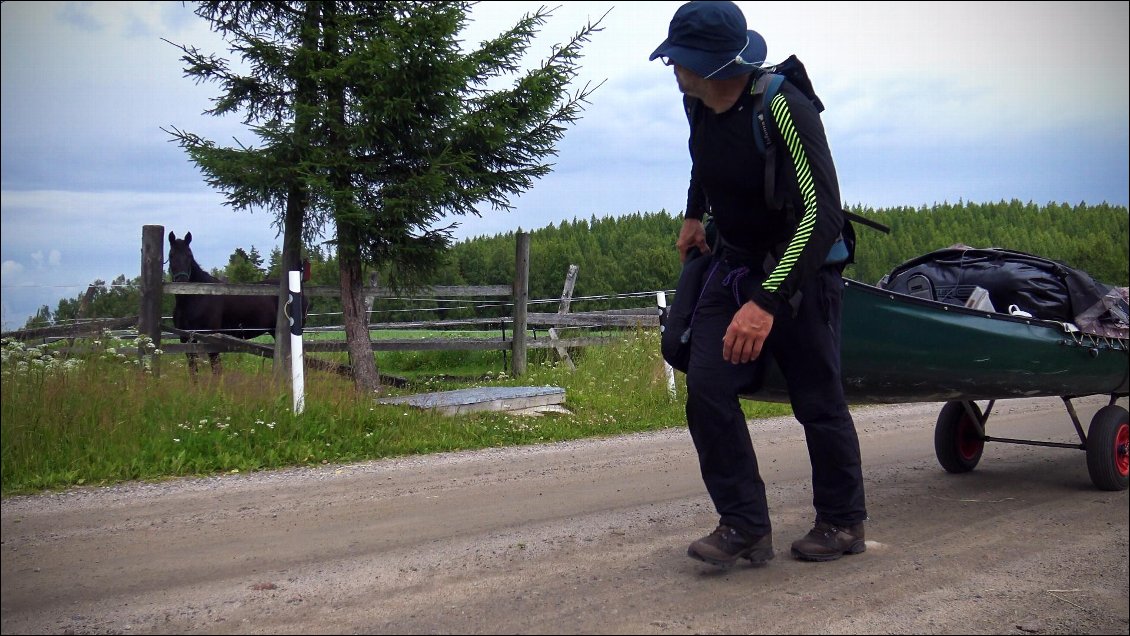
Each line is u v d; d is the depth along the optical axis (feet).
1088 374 17.02
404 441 21.74
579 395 28.81
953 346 14.57
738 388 11.48
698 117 11.38
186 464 18.60
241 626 9.78
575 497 16.43
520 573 11.70
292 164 26.55
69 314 30.66
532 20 28.78
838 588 11.16
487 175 28.68
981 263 18.37
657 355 32.37
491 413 25.58
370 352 30.04
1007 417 28.27
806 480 18.21
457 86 27.12
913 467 19.99
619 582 11.33
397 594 10.86
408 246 28.35
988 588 11.31
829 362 11.77
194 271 35.37
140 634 9.55
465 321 40.70
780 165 10.90
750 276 11.50
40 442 17.89
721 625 9.84
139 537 13.41
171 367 23.93
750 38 10.87
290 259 29.30
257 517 14.73
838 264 11.80
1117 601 10.91
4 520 14.35
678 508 15.49
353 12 27.40
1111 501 16.47
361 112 26.35
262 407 21.79
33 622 9.87
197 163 25.58
